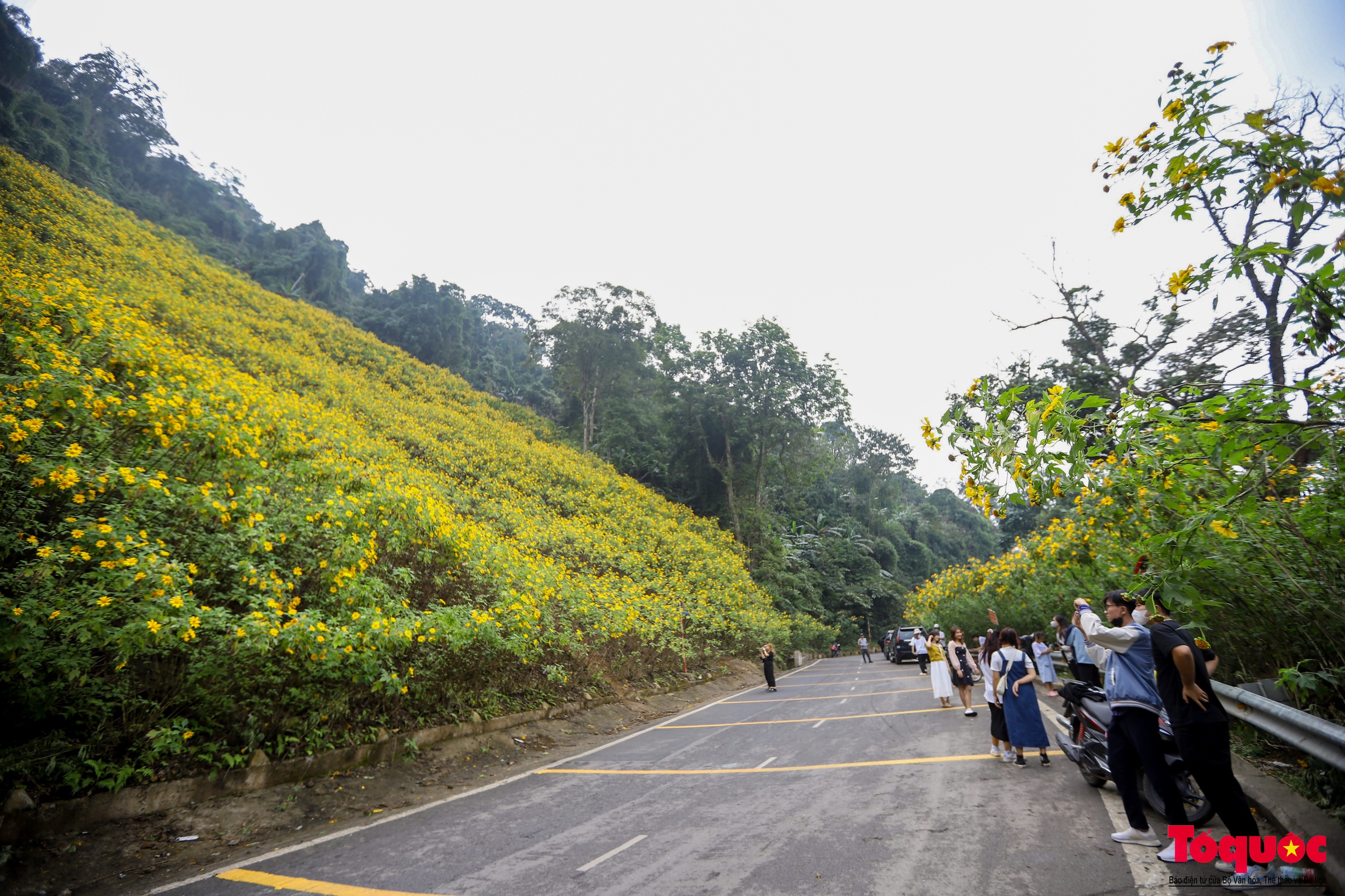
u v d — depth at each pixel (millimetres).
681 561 25203
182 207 74875
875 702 12000
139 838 4793
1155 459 3633
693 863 4012
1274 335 6445
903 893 3324
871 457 67188
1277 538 4387
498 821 5324
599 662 12344
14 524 5129
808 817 4832
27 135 47062
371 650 6172
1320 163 3057
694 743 8820
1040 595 11328
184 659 5570
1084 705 5180
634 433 46812
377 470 12008
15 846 4324
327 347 35625
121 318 7703
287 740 6207
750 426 39438
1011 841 3984
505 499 21484
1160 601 4078
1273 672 5270
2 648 4316
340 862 4484
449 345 63156
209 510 5852
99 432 5652
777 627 25594
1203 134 3471
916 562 65812
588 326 46812
